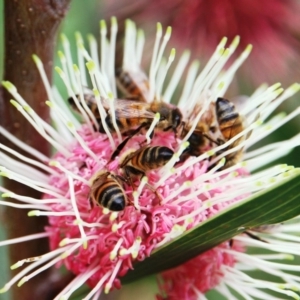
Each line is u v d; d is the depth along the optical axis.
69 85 0.17
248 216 0.16
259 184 0.17
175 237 0.17
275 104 0.18
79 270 0.17
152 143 0.17
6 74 0.17
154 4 0.22
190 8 0.23
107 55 0.19
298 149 0.21
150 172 0.17
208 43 0.22
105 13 0.22
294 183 0.16
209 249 0.17
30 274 0.17
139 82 0.18
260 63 0.22
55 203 0.17
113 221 0.17
